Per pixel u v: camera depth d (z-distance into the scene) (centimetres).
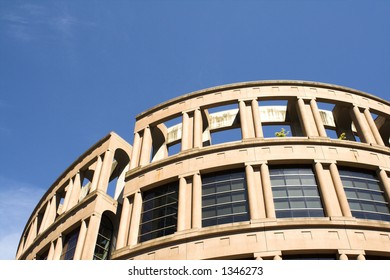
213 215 2542
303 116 2997
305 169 2683
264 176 2584
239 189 2617
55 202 3866
